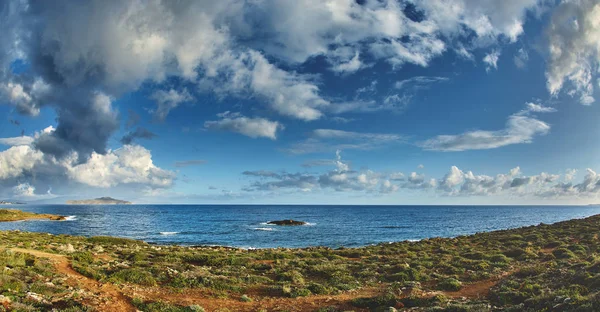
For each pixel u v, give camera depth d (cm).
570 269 2377
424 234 9019
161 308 1734
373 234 9025
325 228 10988
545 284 2062
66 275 2180
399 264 3148
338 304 1997
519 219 16412
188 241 7581
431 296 2034
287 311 1841
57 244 3953
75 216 18600
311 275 2973
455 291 2306
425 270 3022
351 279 2714
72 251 3378
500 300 1892
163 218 17400
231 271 2952
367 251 4606
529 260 3425
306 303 2027
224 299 2072
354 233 9281
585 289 1756
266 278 2644
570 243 4300
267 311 1847
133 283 2272
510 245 4675
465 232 9575
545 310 1518
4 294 1565
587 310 1352
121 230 10294
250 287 2392
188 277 2491
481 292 2227
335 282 2634
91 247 4212
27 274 2016
